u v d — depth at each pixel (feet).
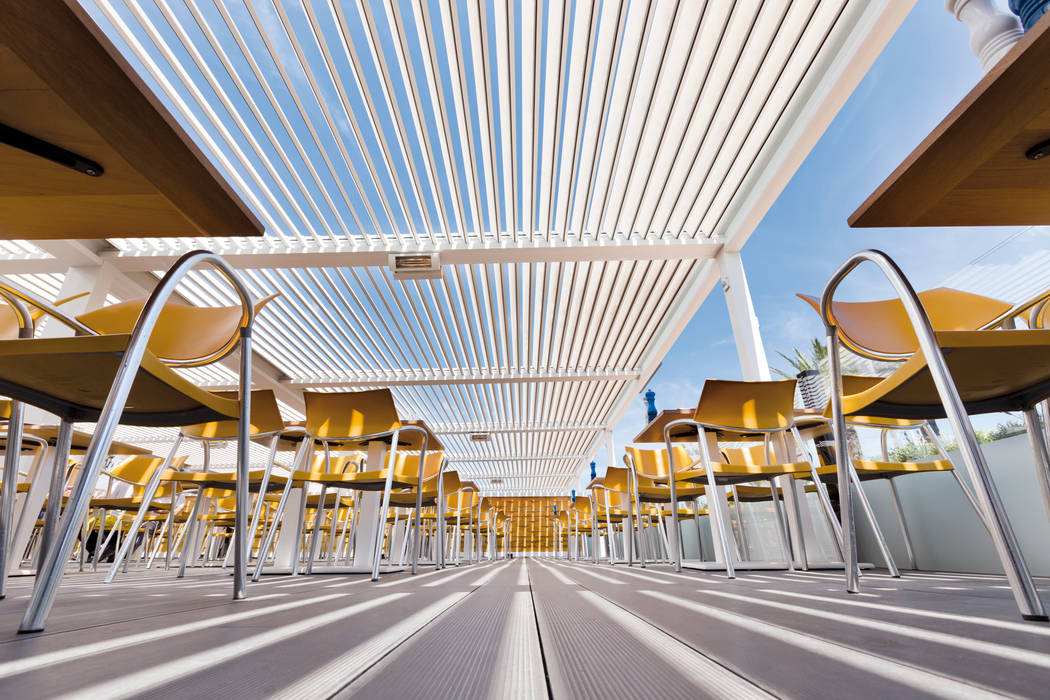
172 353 4.99
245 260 16.02
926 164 2.63
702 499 16.38
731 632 2.14
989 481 2.47
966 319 5.48
